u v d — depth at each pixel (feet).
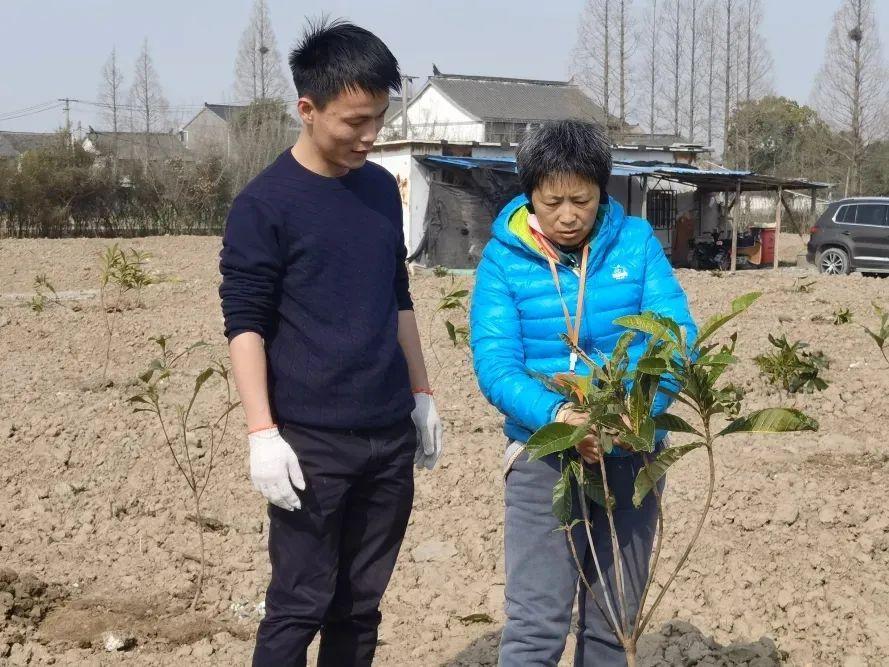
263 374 9.31
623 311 9.59
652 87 201.05
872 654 12.14
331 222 9.42
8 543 16.49
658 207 84.99
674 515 16.43
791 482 17.60
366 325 9.53
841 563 14.51
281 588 9.75
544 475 9.47
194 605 14.15
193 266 69.31
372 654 10.53
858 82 147.64
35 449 20.98
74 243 82.23
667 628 12.85
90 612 14.02
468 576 15.06
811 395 24.44
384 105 9.18
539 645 9.52
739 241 84.12
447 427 22.61
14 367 31.30
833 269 68.74
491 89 193.57
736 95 192.65
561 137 8.98
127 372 30.19
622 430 8.09
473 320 9.86
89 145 175.52
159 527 17.19
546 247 9.60
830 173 165.17
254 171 141.69
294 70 9.27
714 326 7.91
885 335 22.57
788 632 12.88
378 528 10.09
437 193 72.69
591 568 9.71
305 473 9.55
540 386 9.21
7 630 13.30
